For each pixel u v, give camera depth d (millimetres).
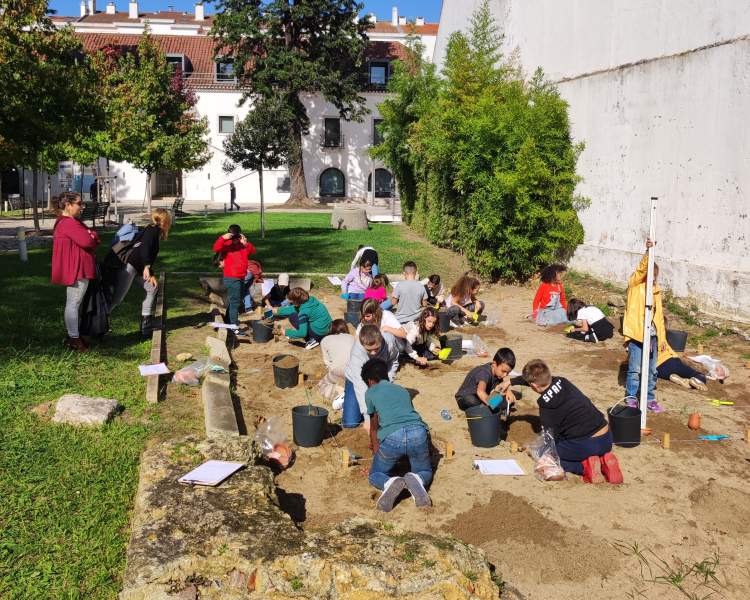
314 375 8898
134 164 30719
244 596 4098
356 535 4527
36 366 8281
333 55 42188
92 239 8922
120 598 4012
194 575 4207
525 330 11852
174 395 7703
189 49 51188
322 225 28266
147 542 4391
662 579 4656
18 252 19594
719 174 12047
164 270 16234
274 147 22578
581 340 11102
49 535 4836
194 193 50312
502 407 7137
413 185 27078
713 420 7594
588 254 16062
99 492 5430
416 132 23641
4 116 17281
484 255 16312
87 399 7043
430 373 9227
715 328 11555
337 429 7188
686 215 12938
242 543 4367
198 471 5305
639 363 7629
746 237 11500
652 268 7160
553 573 4691
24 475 5625
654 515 5492
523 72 18953
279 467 6207
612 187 15211
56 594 4234
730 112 11734
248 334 11023
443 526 5273
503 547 4969
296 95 42188
